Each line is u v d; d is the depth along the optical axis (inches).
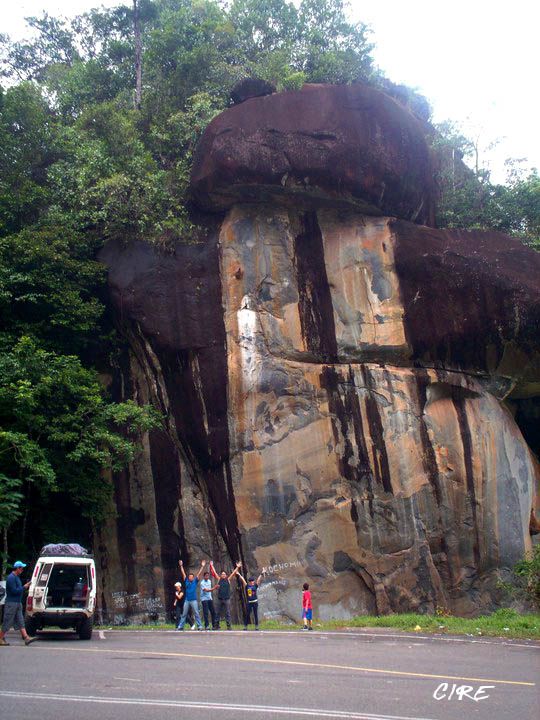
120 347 928.3
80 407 812.6
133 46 1332.4
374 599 823.1
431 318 858.1
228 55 1122.7
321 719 255.0
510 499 865.5
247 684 325.7
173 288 884.0
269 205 892.0
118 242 925.2
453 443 856.9
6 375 778.8
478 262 858.8
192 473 882.8
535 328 855.7
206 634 622.5
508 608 800.3
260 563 823.7
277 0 1210.6
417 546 821.9
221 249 894.4
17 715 258.8
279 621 805.9
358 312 868.0
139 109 1122.0
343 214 892.6
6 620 514.9
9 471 797.9
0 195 928.9
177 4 1409.9
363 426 847.7
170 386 890.7
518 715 276.5
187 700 286.5
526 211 1059.3
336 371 861.8
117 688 313.4
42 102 1098.1
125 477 881.5
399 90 1077.1
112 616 847.1
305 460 842.2
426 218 916.6
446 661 418.6
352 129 840.9
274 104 853.8
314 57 1117.7
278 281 880.3
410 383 858.1
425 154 888.3
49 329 904.3
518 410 1037.2
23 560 821.9
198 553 859.4
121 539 869.8
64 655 436.5
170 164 1006.4
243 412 850.1
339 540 829.8
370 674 360.2
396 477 832.3
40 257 884.0
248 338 866.1
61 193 962.7
